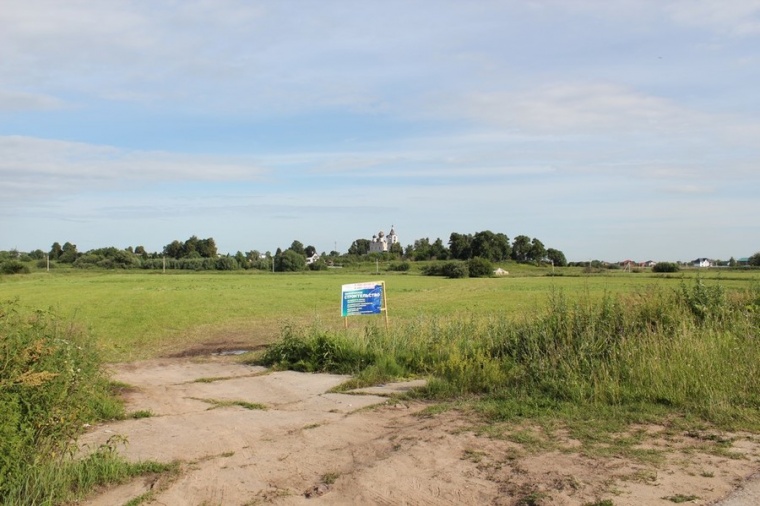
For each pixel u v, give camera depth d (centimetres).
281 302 4309
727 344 945
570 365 923
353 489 532
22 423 541
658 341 957
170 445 697
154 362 1573
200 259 14700
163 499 525
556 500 480
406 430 729
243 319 3089
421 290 6128
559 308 1208
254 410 912
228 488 549
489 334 1272
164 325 2803
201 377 1277
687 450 602
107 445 626
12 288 6306
